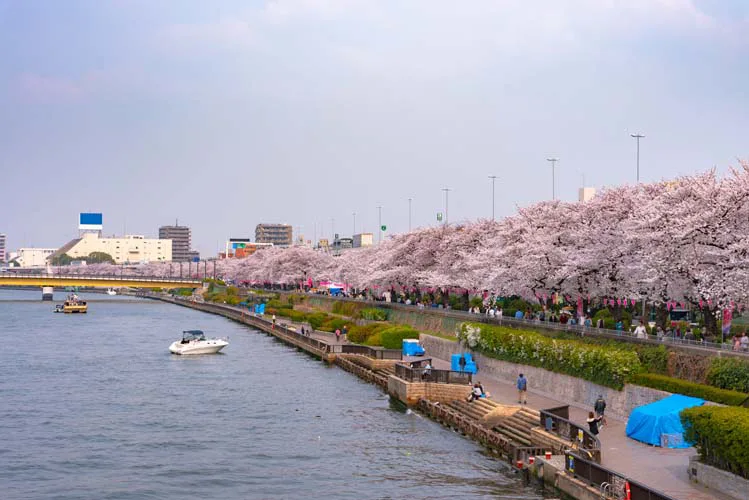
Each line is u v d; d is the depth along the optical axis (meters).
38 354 131.50
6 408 82.38
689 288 65.50
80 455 63.84
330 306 176.88
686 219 63.00
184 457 63.34
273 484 56.06
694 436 44.03
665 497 37.31
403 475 57.16
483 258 106.00
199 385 98.75
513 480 54.56
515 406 66.38
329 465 60.47
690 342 59.66
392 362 102.31
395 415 78.69
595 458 47.34
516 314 94.44
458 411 73.31
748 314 83.94
